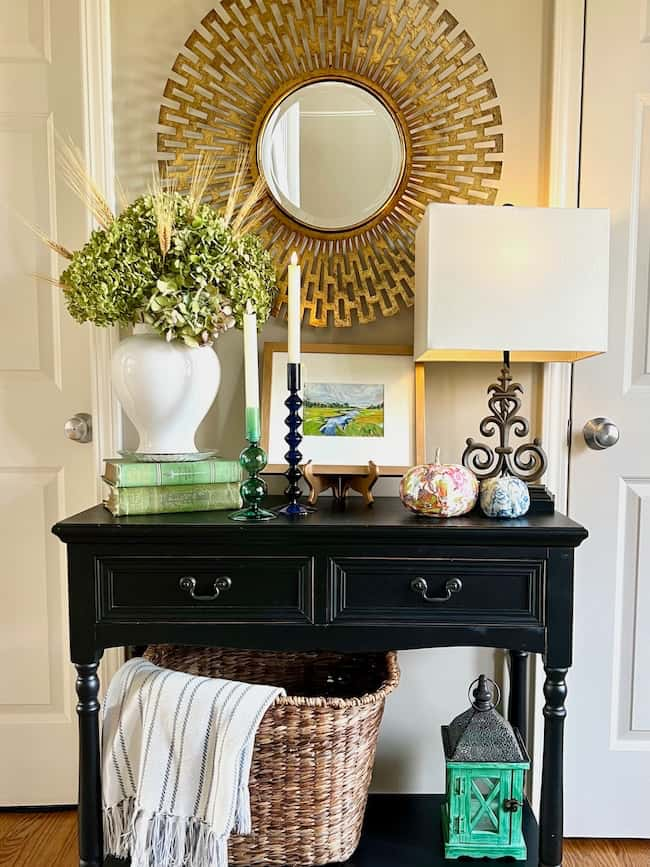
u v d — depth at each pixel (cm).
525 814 142
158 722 111
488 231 115
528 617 112
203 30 145
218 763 106
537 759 150
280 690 112
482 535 109
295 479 123
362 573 111
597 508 150
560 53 143
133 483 117
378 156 147
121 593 111
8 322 149
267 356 147
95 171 146
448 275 115
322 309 149
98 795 114
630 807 153
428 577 111
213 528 109
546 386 149
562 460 149
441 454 151
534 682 150
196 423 128
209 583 111
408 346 148
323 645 112
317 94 146
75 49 144
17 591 153
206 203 145
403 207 147
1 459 151
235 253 122
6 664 153
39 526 152
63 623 153
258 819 118
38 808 154
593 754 152
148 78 146
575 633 151
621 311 148
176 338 120
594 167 146
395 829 136
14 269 149
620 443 150
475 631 112
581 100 145
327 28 144
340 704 114
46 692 154
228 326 124
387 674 130
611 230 147
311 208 148
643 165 146
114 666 151
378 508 129
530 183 148
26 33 145
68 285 122
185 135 146
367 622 111
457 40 145
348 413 145
